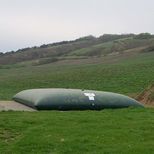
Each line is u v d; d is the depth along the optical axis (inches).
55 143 491.2
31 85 2252.7
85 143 494.6
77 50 5999.0
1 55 6294.3
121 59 3784.5
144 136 531.8
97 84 2081.7
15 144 490.3
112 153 462.0
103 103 794.8
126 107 808.9
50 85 2209.6
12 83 2405.3
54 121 600.7
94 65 3395.7
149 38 6023.6
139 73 2333.9
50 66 4035.4
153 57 3523.6
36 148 477.4
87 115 661.9
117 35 7071.9
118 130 554.9
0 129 551.8
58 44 6943.9
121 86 1908.2
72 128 559.5
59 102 772.0
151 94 1100.5
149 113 703.1
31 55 6146.7
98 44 6427.2
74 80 2347.4
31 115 652.1
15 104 861.2
